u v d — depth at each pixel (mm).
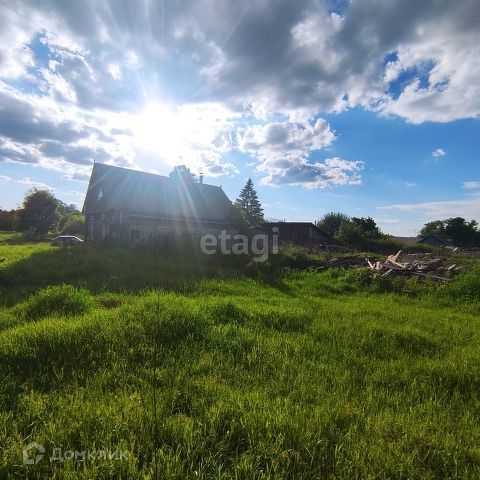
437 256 23781
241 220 37594
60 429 3385
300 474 2988
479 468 3158
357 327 7836
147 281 13055
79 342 5547
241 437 3471
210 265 19125
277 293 12875
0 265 15883
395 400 4422
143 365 5125
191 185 38000
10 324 7070
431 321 9281
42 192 68750
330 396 4375
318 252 24875
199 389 4375
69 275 14156
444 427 3811
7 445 3195
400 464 3129
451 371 5273
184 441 3297
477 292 12945
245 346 6211
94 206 35031
